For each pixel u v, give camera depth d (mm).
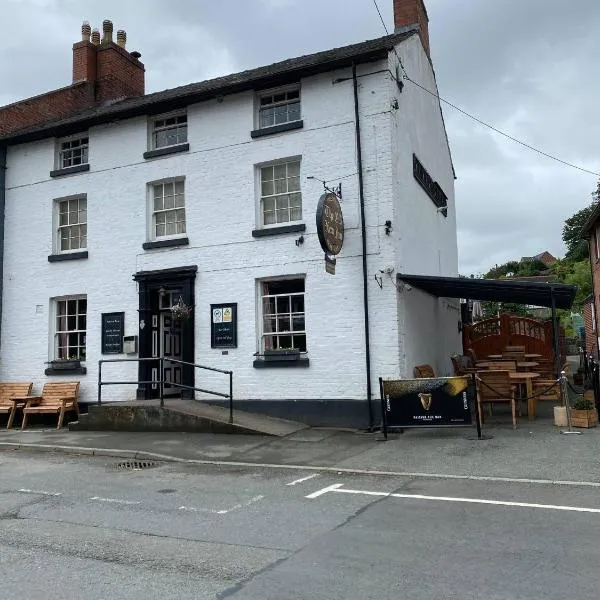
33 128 16750
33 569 4945
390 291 12414
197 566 4941
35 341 16172
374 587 4430
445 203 18766
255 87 13984
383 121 12812
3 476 9078
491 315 39344
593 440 9930
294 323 13484
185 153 14750
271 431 11781
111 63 19375
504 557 4977
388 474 8453
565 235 76438
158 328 15062
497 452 9375
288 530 5914
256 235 13703
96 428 13125
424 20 16891
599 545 5227
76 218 16297
